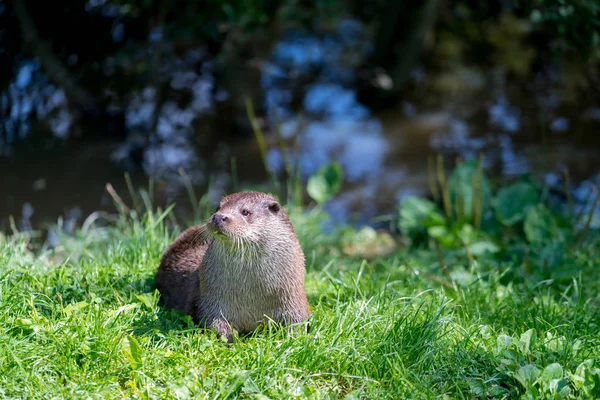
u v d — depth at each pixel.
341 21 17.20
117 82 14.10
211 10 12.15
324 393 5.24
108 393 5.04
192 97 14.59
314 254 8.38
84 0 13.52
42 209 11.41
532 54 16.91
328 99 15.88
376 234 10.77
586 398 5.18
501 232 10.02
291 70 15.95
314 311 6.44
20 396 4.98
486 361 5.74
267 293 6.10
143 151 13.46
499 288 7.65
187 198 11.92
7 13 13.68
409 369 5.58
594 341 6.16
